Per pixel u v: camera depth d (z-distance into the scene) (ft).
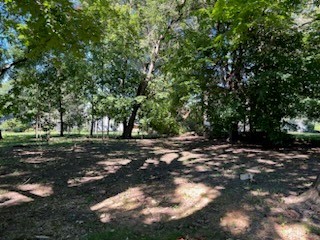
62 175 23.68
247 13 23.30
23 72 49.11
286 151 38.11
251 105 41.78
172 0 58.49
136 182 20.93
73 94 69.00
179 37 54.19
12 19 20.92
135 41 58.75
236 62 43.01
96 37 17.85
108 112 60.29
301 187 18.79
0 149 40.55
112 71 61.77
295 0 25.36
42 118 76.28
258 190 17.83
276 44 40.93
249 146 43.78
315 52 38.81
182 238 11.94
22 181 21.72
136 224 13.43
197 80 45.09
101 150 39.58
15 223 13.71
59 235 12.37
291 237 12.09
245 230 12.63
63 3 15.93
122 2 58.18
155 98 62.23
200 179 21.09
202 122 60.49
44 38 16.46
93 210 15.38
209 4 44.91
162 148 41.83
